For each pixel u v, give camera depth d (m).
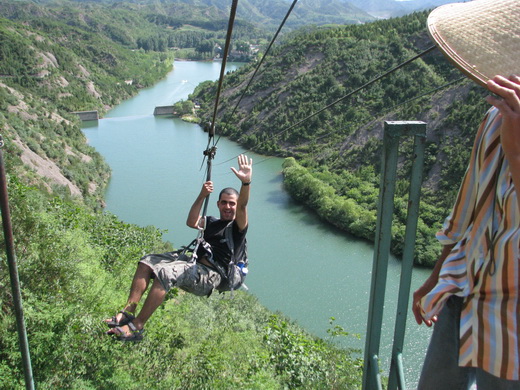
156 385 7.89
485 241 2.03
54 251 9.13
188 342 10.20
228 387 8.62
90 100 105.38
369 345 2.88
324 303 28.62
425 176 46.81
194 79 149.88
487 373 1.98
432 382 2.29
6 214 3.77
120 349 7.85
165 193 50.34
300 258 34.41
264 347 10.95
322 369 10.05
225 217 4.30
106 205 47.31
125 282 11.91
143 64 157.38
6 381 6.50
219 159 64.12
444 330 2.24
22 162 39.62
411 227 2.64
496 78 1.70
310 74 79.44
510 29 1.89
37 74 106.31
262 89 83.81
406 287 2.72
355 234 38.16
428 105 56.41
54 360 6.98
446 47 1.90
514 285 1.86
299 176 47.56
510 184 1.93
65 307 7.93
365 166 53.41
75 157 55.66
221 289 4.31
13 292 4.09
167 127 84.62
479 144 2.14
